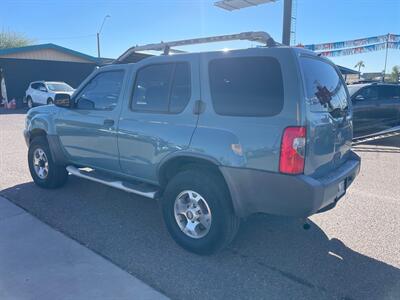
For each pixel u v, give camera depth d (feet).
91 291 8.88
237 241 11.83
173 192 11.10
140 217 13.66
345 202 15.62
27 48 74.49
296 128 8.77
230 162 9.62
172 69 11.25
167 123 11.13
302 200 8.91
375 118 32.60
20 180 18.31
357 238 12.07
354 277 9.75
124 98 12.62
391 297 8.89
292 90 8.87
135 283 9.27
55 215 13.70
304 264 10.40
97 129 13.56
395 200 15.92
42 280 9.30
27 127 17.34
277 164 8.98
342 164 11.65
